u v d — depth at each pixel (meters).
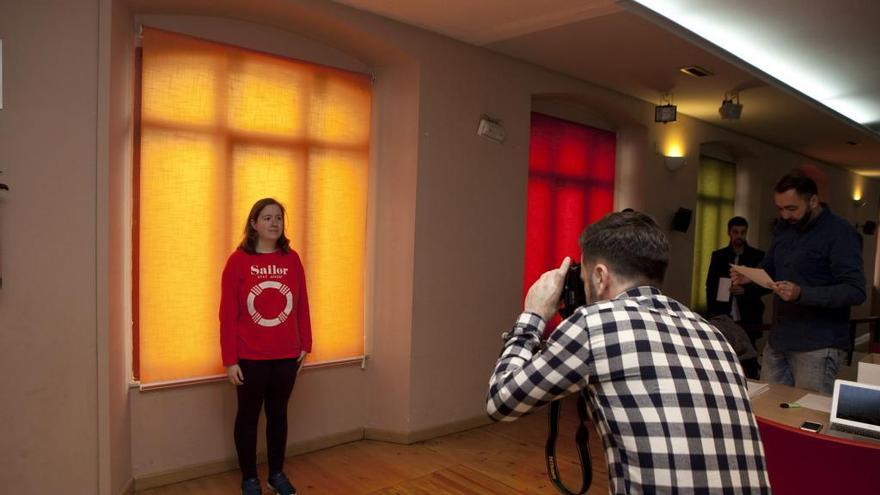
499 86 3.98
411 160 3.53
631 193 5.41
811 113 5.43
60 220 2.36
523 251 4.23
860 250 2.47
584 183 5.12
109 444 2.50
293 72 3.25
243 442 2.79
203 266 2.99
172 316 2.91
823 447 1.59
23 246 2.28
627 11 3.14
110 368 2.52
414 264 3.55
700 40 3.65
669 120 4.92
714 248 6.84
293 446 3.38
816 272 2.52
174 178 2.89
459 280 3.81
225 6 2.88
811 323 2.51
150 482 2.89
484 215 3.94
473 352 3.93
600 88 4.74
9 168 2.24
